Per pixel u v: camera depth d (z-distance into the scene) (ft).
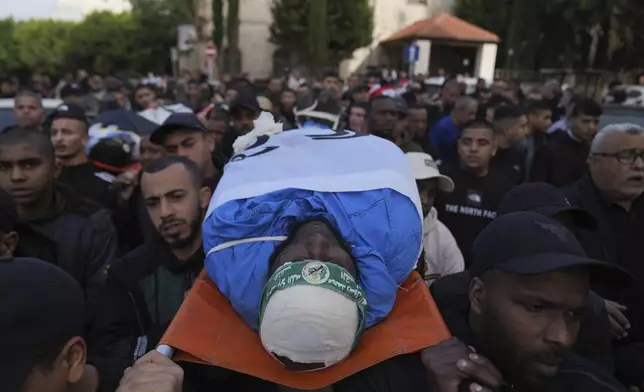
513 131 15.64
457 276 6.15
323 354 4.10
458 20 98.68
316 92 38.32
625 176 8.17
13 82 55.77
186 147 10.82
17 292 3.67
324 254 4.30
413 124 18.06
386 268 4.72
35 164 8.59
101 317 7.16
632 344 7.42
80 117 11.97
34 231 8.00
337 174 4.89
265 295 4.21
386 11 110.11
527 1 73.46
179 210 7.16
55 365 3.81
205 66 97.25
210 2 102.63
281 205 4.69
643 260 8.16
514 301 4.30
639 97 44.21
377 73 71.36
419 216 5.08
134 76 65.16
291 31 91.81
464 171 12.32
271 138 5.64
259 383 4.85
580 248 4.42
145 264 7.28
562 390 4.62
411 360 4.84
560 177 15.57
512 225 4.51
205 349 4.56
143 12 130.41
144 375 4.17
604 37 68.80
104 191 11.62
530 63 73.97
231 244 4.67
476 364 4.30
